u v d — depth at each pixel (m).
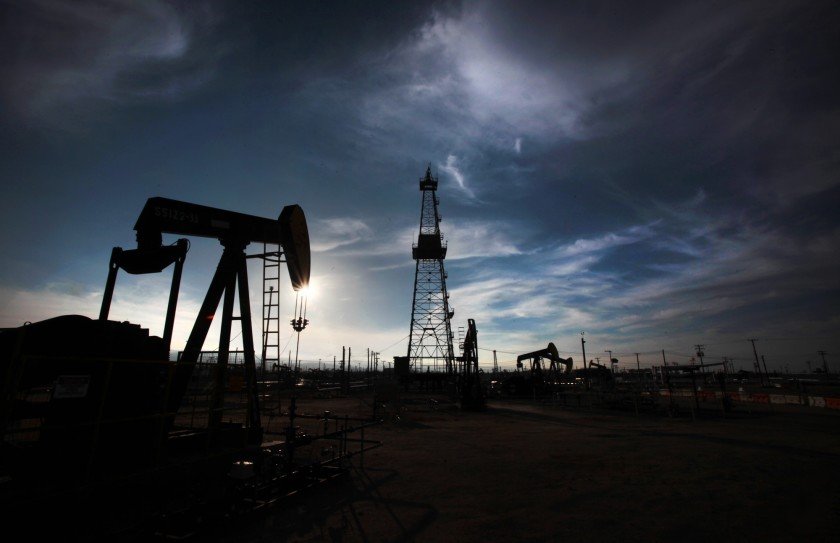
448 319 64.44
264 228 11.12
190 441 8.66
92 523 5.89
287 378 52.00
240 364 10.57
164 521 6.10
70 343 6.45
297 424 21.11
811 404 36.22
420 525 7.10
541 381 52.22
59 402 6.21
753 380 110.38
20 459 5.89
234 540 6.29
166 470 6.98
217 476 8.15
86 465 6.31
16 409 5.82
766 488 9.62
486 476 10.72
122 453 6.84
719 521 7.39
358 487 9.51
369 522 7.21
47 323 6.33
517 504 8.35
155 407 7.54
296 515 7.47
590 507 8.19
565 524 7.23
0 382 5.80
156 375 7.68
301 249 11.55
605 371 57.06
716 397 42.50
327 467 10.54
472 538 6.58
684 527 7.10
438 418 26.67
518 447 15.35
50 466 6.00
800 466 12.04
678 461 12.78
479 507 8.12
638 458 13.25
